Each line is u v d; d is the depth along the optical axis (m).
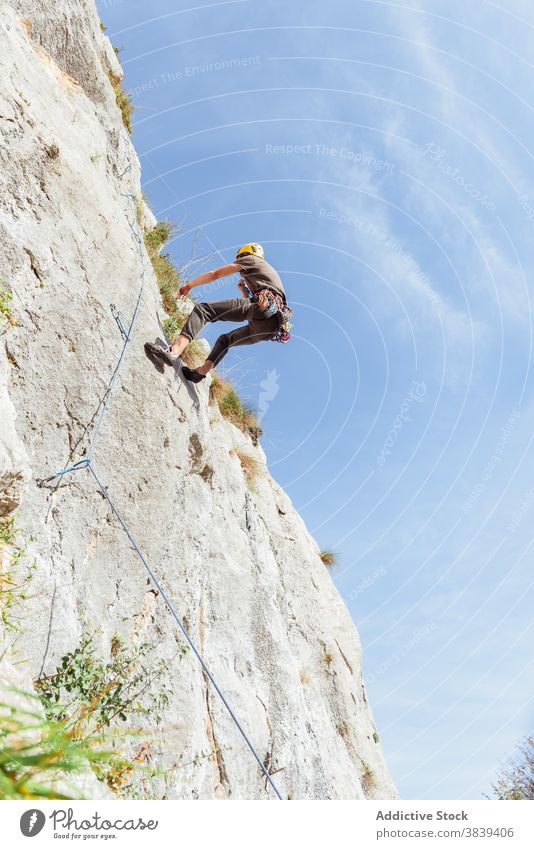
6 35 5.02
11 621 3.82
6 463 3.54
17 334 4.36
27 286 4.47
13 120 4.65
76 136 5.61
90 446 4.84
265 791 6.21
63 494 4.64
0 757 1.97
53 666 4.04
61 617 4.23
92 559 4.79
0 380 3.84
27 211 4.62
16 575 3.97
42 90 5.31
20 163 4.64
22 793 1.96
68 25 6.36
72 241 5.03
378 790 9.57
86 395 4.87
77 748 2.25
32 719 2.31
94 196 5.50
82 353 4.89
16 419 4.32
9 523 3.88
